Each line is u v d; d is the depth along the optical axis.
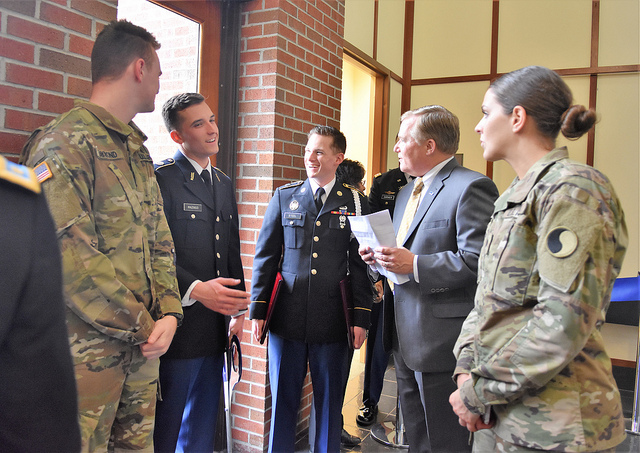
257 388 2.28
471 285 1.54
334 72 2.90
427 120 1.67
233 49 2.36
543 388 0.91
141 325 1.14
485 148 1.15
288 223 1.97
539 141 1.07
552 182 0.94
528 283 0.96
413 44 4.71
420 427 1.75
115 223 1.15
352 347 1.89
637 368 2.74
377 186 2.89
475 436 1.12
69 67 1.40
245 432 2.31
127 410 1.26
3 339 0.50
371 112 4.25
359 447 2.38
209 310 1.70
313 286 1.90
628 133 3.92
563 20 4.14
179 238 1.65
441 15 4.60
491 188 1.59
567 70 4.11
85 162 1.08
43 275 0.54
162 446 1.62
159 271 1.32
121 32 1.23
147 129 2.15
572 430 0.88
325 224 1.95
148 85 1.28
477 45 4.47
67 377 0.56
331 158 1.97
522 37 4.30
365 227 1.60
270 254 2.00
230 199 1.86
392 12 4.36
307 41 2.57
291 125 2.45
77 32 1.42
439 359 1.55
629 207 3.92
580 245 0.87
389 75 4.26
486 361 0.99
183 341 1.63
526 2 4.29
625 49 3.93
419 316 1.59
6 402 0.51
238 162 2.41
